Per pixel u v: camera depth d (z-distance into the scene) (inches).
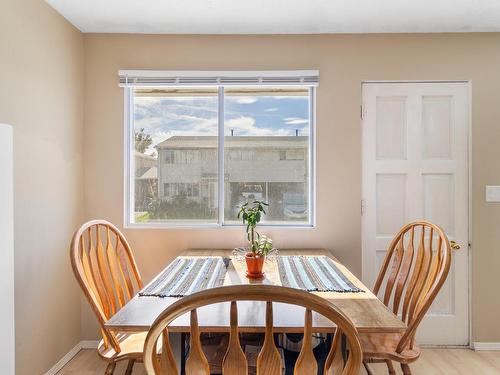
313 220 100.1
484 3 82.5
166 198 101.7
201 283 63.4
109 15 88.1
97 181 98.3
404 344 58.8
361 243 98.7
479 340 97.3
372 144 99.3
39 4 79.0
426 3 82.4
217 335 60.7
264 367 34.5
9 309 57.6
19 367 72.9
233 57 98.3
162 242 98.3
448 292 98.8
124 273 73.2
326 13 86.9
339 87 98.3
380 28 95.2
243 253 83.2
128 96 100.5
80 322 97.3
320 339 59.0
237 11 86.0
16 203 72.0
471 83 97.8
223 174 101.4
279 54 98.3
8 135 57.5
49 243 83.0
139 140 102.0
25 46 74.4
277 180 101.5
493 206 97.7
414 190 98.7
